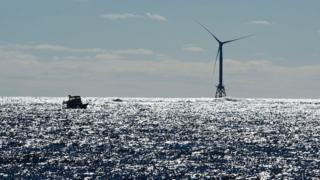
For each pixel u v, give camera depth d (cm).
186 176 17825
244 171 18838
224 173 18400
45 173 18000
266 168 19475
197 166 19738
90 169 18838
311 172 18762
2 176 17400
